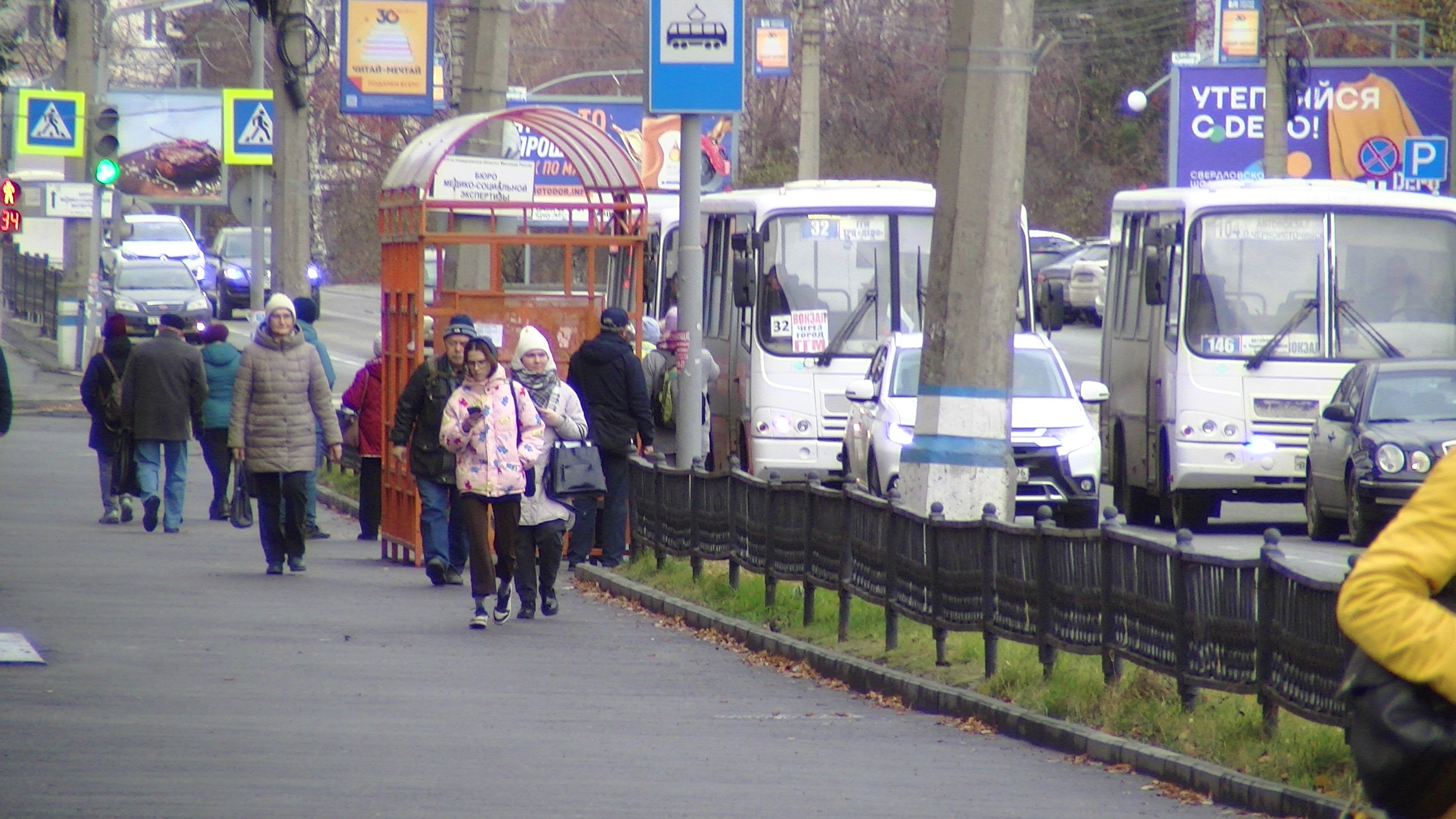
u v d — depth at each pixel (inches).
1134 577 1398.9
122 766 1189.1
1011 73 1893.5
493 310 2551.7
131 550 2527.1
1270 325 2999.5
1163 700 1369.3
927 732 1444.4
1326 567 1503.4
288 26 3769.7
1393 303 3011.8
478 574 1926.7
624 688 1612.9
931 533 1651.1
